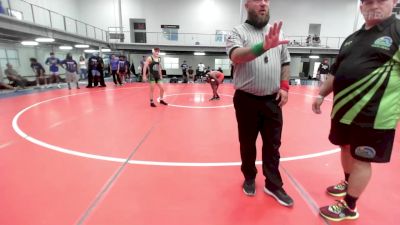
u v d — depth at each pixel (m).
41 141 3.67
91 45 15.02
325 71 13.18
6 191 2.25
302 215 1.96
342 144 1.94
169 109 6.29
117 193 2.24
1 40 11.12
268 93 1.92
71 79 10.66
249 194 2.22
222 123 4.91
